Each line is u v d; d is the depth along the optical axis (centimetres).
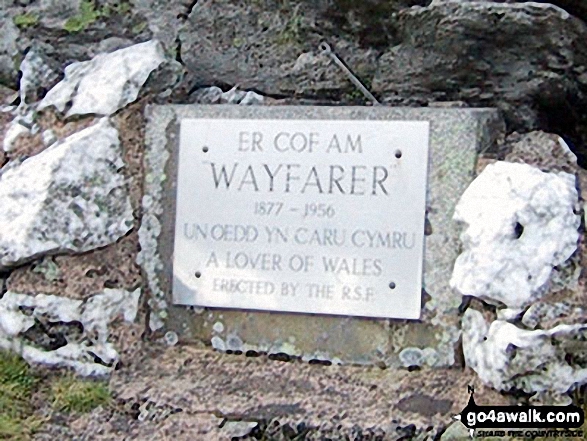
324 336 106
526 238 98
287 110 108
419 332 103
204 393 102
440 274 103
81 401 102
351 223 106
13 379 105
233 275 108
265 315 108
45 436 97
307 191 107
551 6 109
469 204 101
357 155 106
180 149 111
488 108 110
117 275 110
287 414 98
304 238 107
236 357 107
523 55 113
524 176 100
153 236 111
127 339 109
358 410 98
